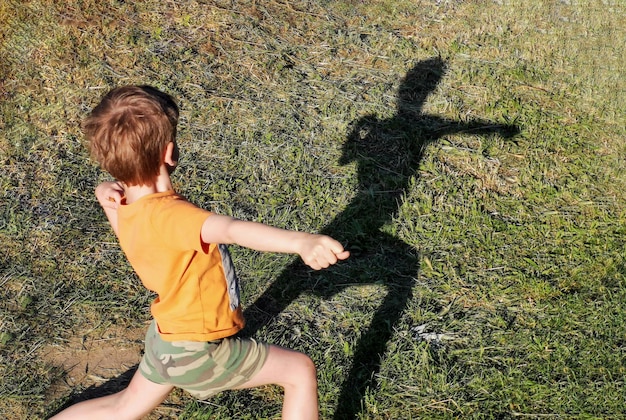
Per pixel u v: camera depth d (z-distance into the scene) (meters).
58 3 6.96
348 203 5.21
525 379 3.88
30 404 3.81
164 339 2.88
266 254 4.75
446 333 4.20
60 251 4.78
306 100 6.21
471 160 5.66
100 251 4.80
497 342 4.14
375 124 5.97
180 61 6.52
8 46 6.49
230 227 2.54
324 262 2.41
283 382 3.04
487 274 4.63
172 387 3.06
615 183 5.46
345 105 6.16
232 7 7.21
